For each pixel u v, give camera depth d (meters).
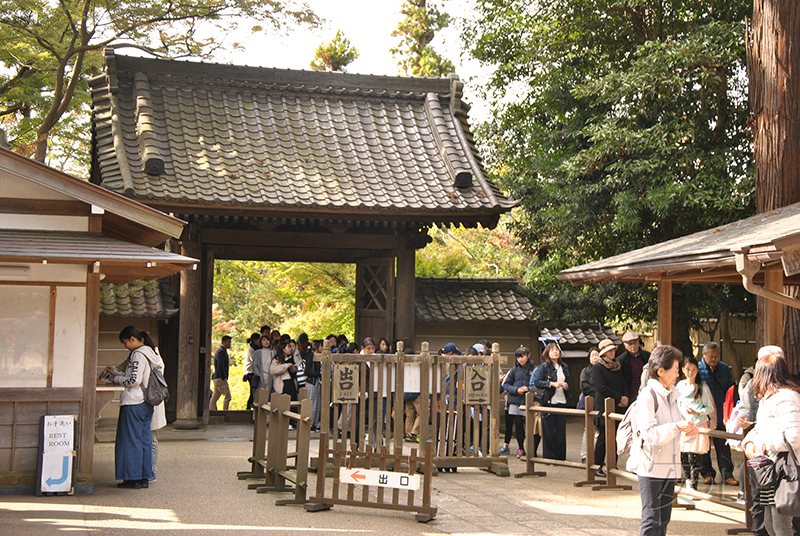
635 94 12.66
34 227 7.07
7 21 14.66
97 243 6.93
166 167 11.45
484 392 8.92
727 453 8.29
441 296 14.37
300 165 12.23
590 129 12.71
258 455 7.95
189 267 7.18
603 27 13.88
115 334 12.06
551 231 14.46
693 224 12.61
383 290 13.30
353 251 13.91
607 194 13.11
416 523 6.22
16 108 18.05
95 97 12.57
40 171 6.86
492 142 16.05
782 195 9.16
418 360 8.65
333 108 13.80
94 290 7.12
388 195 11.94
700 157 12.09
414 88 14.47
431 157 13.23
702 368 8.62
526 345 14.46
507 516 6.55
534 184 14.12
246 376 13.57
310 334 19.55
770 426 4.78
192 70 13.28
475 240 24.80
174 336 12.64
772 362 4.90
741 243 6.02
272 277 22.62
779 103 9.23
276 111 13.37
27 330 6.91
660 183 12.38
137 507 6.40
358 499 7.02
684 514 7.00
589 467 8.23
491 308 14.29
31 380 6.89
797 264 5.73
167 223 7.25
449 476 8.68
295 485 6.83
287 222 12.67
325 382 8.07
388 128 13.59
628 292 13.45
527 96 15.72
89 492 6.95
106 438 10.70
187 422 11.71
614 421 8.07
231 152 12.09
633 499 7.44
